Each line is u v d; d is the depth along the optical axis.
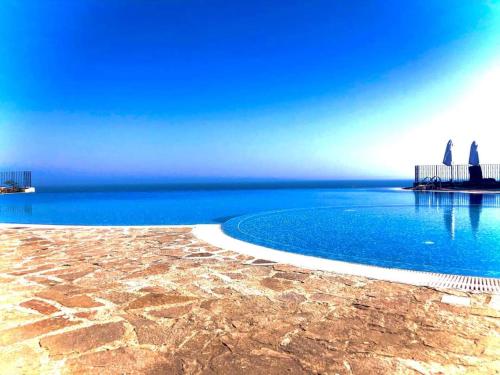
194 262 5.32
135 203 20.95
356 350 2.60
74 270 4.91
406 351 2.58
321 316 3.22
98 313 3.34
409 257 7.00
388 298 3.66
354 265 5.08
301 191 32.19
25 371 2.36
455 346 2.64
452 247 8.02
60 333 2.92
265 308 3.43
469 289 3.92
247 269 4.89
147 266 5.09
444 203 16.95
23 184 32.25
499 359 2.46
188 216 14.87
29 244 6.85
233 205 19.20
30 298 3.76
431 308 3.37
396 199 19.75
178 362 2.47
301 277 4.48
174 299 3.71
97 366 2.42
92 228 8.88
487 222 11.53
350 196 23.55
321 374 2.31
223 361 2.48
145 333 2.91
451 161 24.20
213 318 3.21
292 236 9.38
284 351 2.60
